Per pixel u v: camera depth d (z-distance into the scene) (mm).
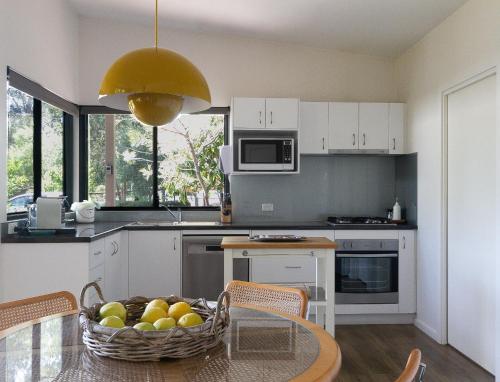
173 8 4402
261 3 4062
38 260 3230
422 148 4348
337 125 4762
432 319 4102
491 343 3266
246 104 4645
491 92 3277
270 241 3213
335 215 5113
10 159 3531
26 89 3617
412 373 921
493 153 3246
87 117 5039
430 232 4152
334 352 1309
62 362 1207
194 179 5121
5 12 3254
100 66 4938
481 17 3305
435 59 4074
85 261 3244
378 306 4457
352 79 5109
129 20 4871
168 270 4414
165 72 1638
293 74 5078
